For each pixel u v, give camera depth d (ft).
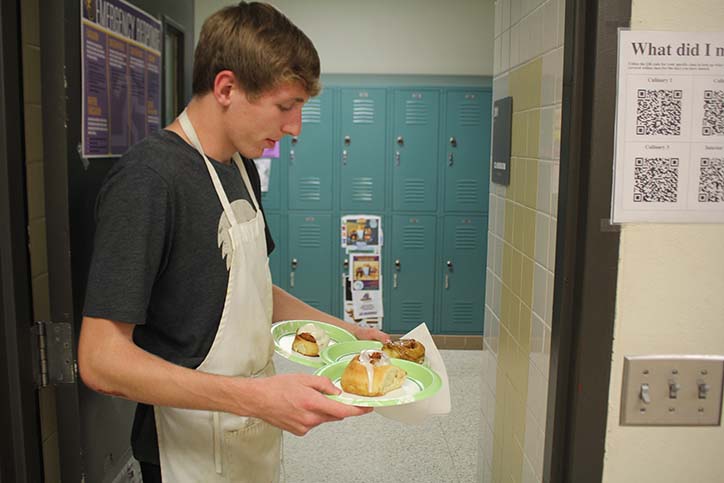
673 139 3.13
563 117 3.33
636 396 3.27
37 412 3.51
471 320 15.46
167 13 5.49
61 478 3.81
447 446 10.30
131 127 4.69
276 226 15.19
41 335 3.54
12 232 3.20
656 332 3.26
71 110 3.64
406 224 15.16
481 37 15.85
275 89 3.59
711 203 3.18
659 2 3.04
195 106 3.83
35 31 3.49
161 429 4.07
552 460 3.45
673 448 3.35
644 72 3.08
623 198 3.15
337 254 15.26
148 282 3.40
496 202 6.30
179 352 3.82
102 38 4.11
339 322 5.31
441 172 14.97
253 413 3.29
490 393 6.55
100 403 4.20
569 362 3.35
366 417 11.39
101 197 3.46
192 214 3.64
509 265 5.65
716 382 3.29
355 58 15.97
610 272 3.20
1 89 3.10
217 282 3.80
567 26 3.25
